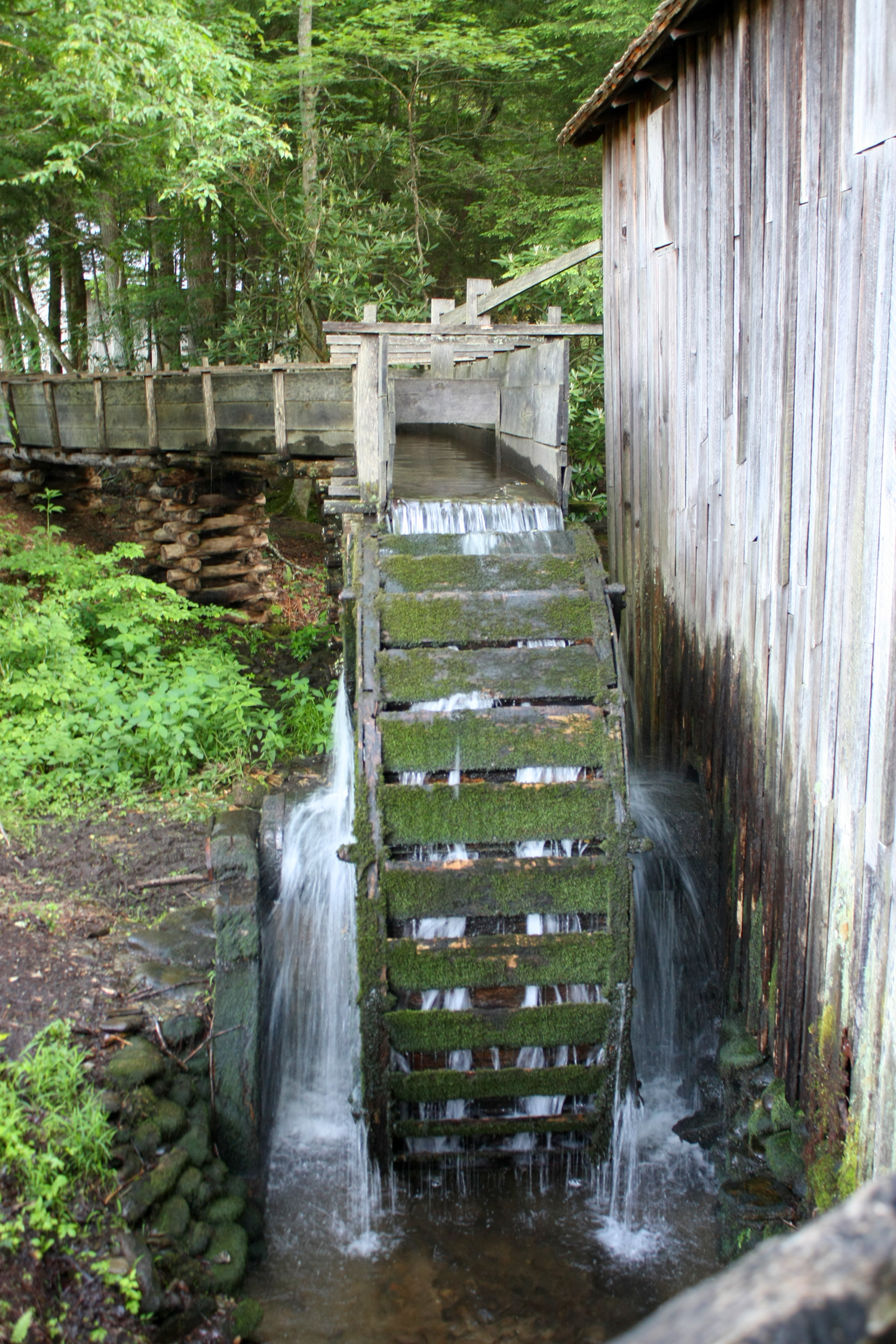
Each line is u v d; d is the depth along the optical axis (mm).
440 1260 4383
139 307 15383
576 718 5152
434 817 4945
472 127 16344
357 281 13797
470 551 5773
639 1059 5590
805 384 3988
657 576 6223
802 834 4129
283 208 13859
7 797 6227
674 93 5539
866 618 3473
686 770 5773
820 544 3869
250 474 10031
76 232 15234
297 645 9719
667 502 5973
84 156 10391
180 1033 4410
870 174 3371
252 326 13992
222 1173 4191
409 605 5445
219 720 7383
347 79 13750
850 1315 685
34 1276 3195
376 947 4738
